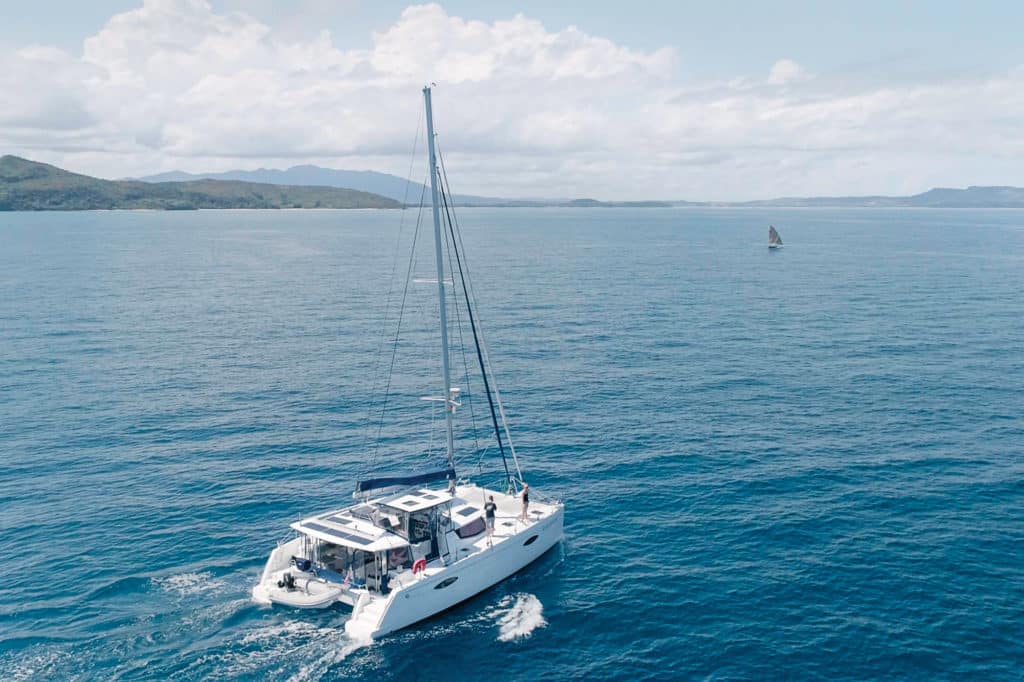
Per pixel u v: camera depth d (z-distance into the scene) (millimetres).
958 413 55188
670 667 27016
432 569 30766
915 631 28594
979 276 144500
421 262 179375
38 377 66375
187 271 154000
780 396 60531
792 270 158750
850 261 180250
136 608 30266
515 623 29984
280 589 30844
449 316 102062
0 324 90812
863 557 34250
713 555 34969
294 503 40781
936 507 39281
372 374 70000
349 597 30703
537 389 63938
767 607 30547
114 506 40062
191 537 36500
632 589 32281
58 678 25969
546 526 35312
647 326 92688
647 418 55500
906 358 73375
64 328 89250
